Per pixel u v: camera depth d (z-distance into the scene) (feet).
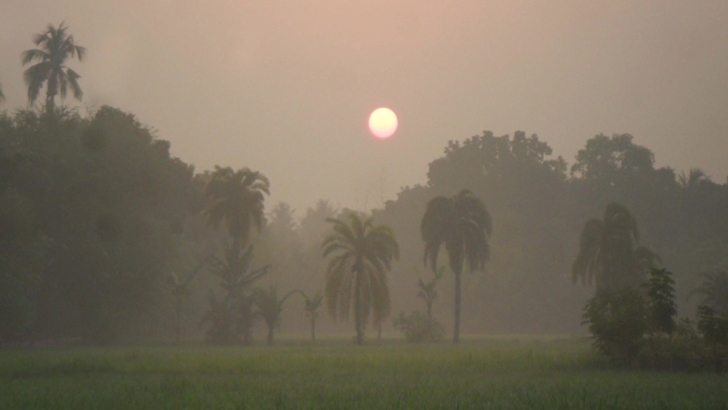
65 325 237.66
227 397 68.69
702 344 109.91
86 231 221.05
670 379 91.61
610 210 240.53
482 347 179.32
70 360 109.91
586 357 118.11
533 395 69.77
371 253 231.71
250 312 232.53
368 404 63.21
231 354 135.85
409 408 60.90
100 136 228.22
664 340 113.50
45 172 201.77
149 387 78.59
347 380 87.15
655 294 118.62
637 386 81.00
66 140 221.87
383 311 232.94
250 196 233.96
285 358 121.29
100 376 95.30
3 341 207.41
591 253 240.94
